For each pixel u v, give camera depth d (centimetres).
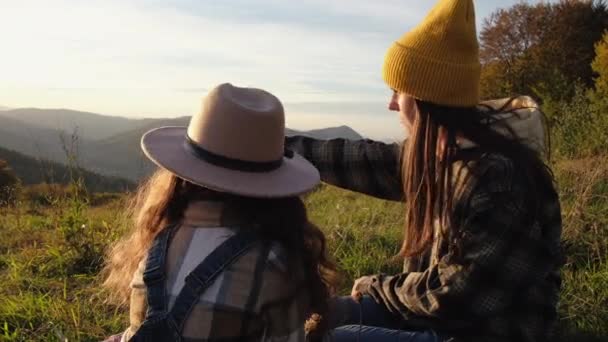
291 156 191
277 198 168
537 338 217
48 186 578
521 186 206
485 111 221
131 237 189
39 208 914
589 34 3531
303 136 299
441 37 215
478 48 223
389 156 282
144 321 161
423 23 223
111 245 480
